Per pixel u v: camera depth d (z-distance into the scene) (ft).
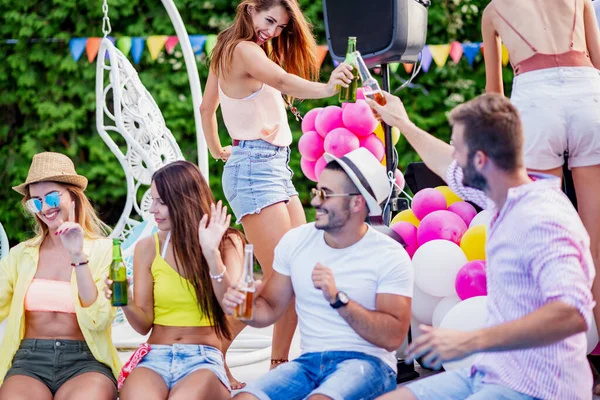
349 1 17.12
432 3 31.19
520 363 10.19
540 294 9.96
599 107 14.90
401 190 18.17
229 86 15.66
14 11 31.94
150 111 23.29
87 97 32.60
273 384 11.93
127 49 28.89
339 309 11.56
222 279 12.55
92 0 31.91
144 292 13.55
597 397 14.99
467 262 15.78
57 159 14.21
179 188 13.37
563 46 15.02
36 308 13.78
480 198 11.70
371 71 31.99
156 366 13.04
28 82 32.30
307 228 12.71
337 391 11.43
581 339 10.26
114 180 32.91
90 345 13.60
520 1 15.29
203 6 32.14
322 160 17.53
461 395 10.77
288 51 16.20
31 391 13.03
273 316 12.69
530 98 15.06
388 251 12.19
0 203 33.19
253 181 15.75
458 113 10.42
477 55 31.81
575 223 9.89
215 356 13.38
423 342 9.45
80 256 13.21
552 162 15.15
